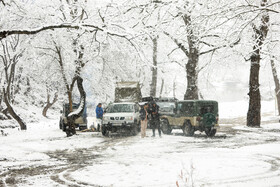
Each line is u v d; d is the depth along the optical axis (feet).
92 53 77.61
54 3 72.54
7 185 26.48
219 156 37.58
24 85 187.11
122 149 47.26
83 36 69.00
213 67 82.23
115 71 104.53
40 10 64.85
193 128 63.31
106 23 49.57
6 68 99.50
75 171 31.40
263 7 43.19
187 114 64.44
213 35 79.05
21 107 186.09
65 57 82.89
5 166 35.96
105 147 50.52
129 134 74.18
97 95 126.72
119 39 53.62
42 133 84.64
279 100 127.44
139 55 48.44
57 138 68.39
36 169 33.76
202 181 24.95
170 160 35.47
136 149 46.65
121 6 62.59
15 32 43.39
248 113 84.69
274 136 61.05
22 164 37.14
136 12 73.72
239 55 75.66
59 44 76.64
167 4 66.74
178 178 26.35
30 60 87.56
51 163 37.35
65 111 91.50
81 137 68.39
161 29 68.85
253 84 83.61
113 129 70.95
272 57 67.26
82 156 41.98
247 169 29.37
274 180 24.68
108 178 27.43
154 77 135.23
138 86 97.76
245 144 49.21
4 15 56.08
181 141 55.26
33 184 26.48
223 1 49.73
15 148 51.21
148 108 63.21
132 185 24.66
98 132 84.58
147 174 28.45
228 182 24.39
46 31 66.23
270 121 107.24
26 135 79.00
